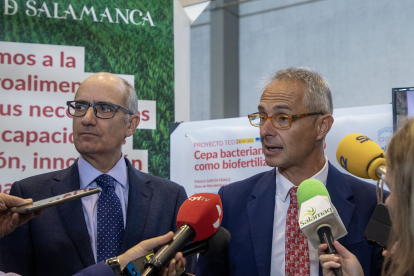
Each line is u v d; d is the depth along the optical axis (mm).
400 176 1218
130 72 3654
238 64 5484
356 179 2332
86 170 2424
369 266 2061
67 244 2234
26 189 2381
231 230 2281
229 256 2238
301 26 5227
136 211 2377
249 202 2307
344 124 2895
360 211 2166
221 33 5566
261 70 5348
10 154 3387
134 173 2539
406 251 1198
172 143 3428
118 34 3662
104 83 2465
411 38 4613
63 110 3508
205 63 5617
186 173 3354
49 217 2299
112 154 2441
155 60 3717
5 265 2188
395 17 4734
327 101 2260
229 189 2438
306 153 2189
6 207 1812
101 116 2393
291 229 2123
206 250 1793
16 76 3455
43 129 3457
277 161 2176
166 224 2426
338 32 5027
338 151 2061
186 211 1694
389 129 2799
